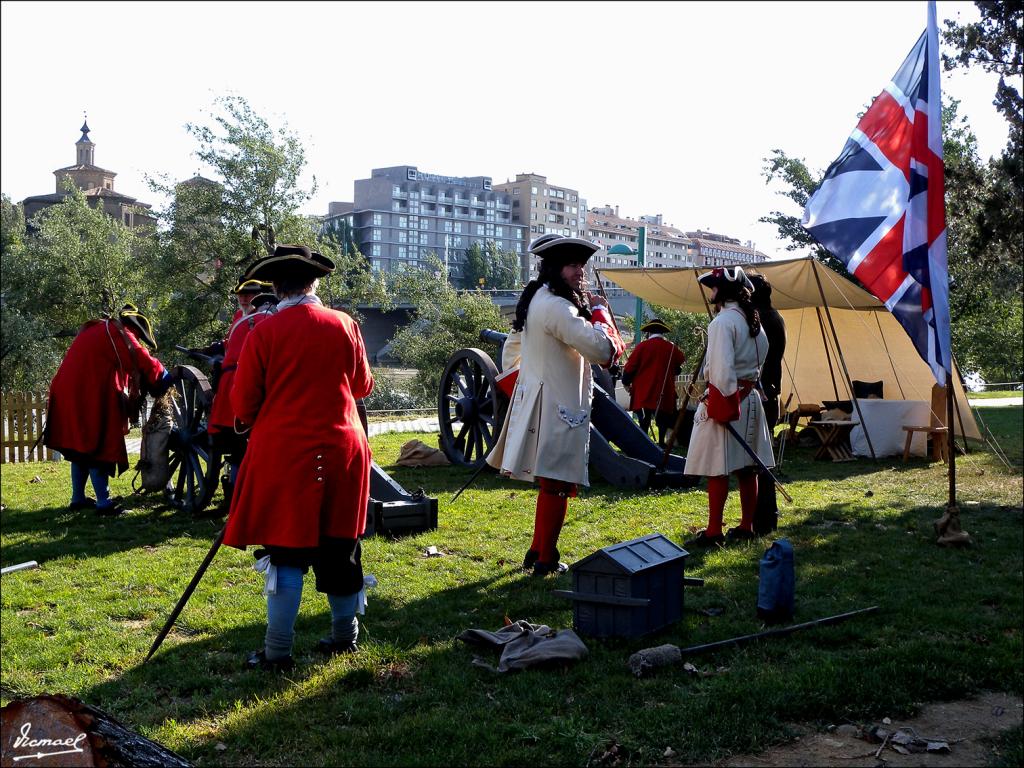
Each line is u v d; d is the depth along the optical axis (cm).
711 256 17875
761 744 331
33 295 3894
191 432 775
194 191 2980
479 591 520
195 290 3044
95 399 776
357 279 3216
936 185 654
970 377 3067
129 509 802
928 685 379
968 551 612
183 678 396
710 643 423
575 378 549
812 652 414
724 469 616
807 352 1399
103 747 155
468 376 1012
